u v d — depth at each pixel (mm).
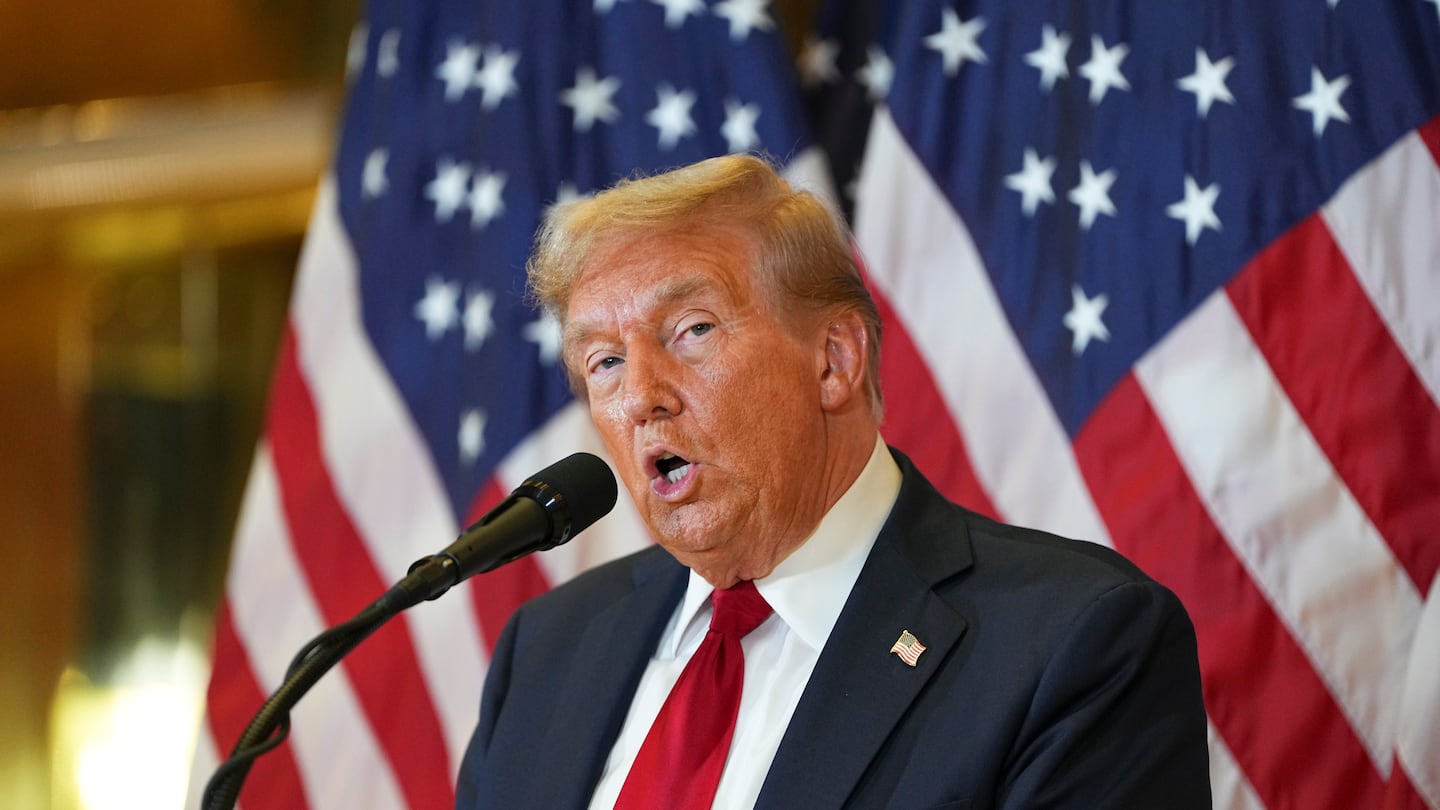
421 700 8766
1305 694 7086
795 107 8742
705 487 4863
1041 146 8102
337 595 9047
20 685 15812
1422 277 7203
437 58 9633
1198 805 4488
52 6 14469
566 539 4648
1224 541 7281
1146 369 7555
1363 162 7328
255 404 15359
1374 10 7445
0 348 15719
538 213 9008
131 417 15758
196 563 15578
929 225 8203
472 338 9102
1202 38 7777
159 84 14797
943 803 4367
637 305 4887
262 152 14336
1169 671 4602
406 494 9094
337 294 9555
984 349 7961
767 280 4957
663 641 5492
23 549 15828
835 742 4574
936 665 4656
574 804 5113
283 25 14242
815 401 5004
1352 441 7176
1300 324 7332
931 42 8430
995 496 7809
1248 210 7480
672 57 8969
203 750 8969
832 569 5020
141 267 15547
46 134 14992
